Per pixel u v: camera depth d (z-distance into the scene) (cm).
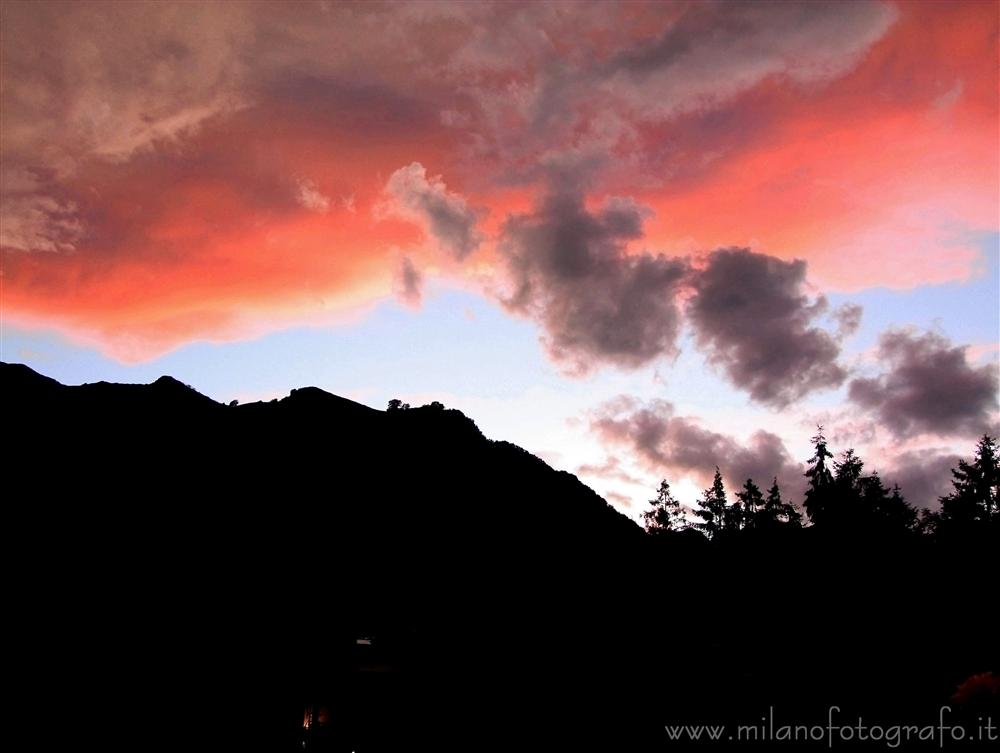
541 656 3309
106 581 2673
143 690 2292
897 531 4088
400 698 2731
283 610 2911
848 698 2731
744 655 3428
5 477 3102
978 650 2972
